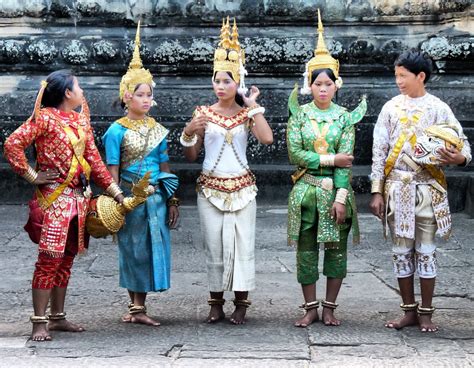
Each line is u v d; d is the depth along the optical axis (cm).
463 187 933
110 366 428
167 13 1090
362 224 870
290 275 649
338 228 512
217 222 516
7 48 1079
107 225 488
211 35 1084
